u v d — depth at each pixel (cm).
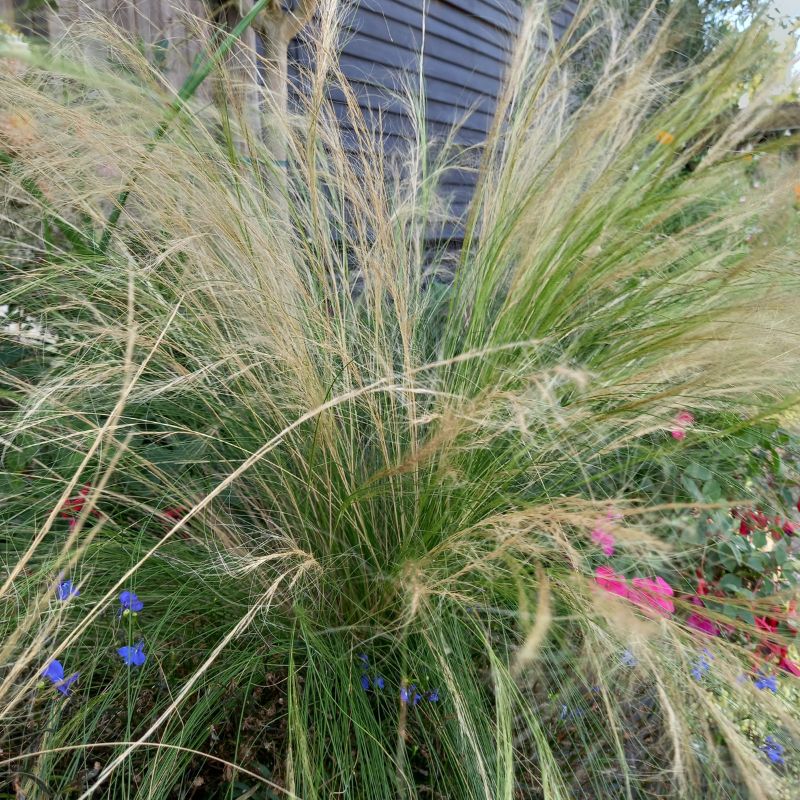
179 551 60
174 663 56
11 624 52
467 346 65
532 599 51
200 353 63
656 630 49
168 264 60
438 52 167
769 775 46
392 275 66
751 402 62
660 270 71
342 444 62
